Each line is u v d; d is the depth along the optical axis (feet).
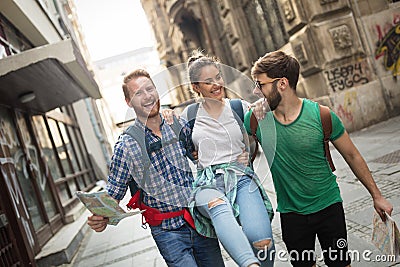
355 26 35.37
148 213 7.52
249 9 49.32
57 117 38.19
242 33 51.98
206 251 7.75
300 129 7.38
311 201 7.64
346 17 35.35
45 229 22.91
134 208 7.62
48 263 18.89
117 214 7.16
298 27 36.83
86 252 20.85
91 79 27.84
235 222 6.59
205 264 7.84
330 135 7.55
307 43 36.06
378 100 35.32
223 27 59.36
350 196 15.92
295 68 7.44
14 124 24.16
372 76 35.50
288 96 7.45
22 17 27.37
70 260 19.27
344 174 20.06
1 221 17.01
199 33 79.30
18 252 17.65
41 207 23.82
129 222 26.05
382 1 35.83
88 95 32.24
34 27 29.81
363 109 35.14
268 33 45.52
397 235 7.13
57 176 31.40
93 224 7.36
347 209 14.44
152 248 17.76
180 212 7.45
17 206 18.92
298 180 7.62
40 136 29.99
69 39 18.34
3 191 18.22
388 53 35.65
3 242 16.90
